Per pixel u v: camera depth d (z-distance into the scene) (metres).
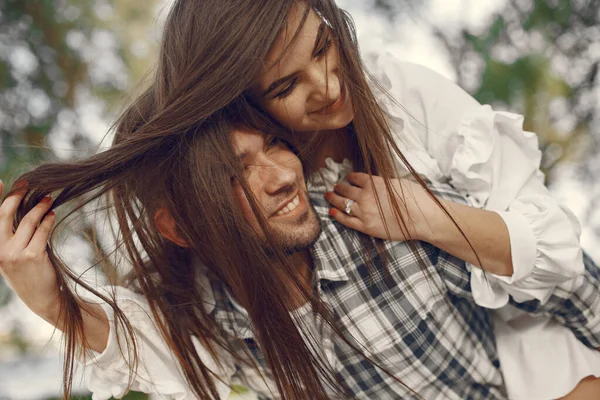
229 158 0.95
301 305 1.07
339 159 1.11
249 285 1.00
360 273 1.07
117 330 1.05
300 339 1.02
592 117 1.97
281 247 0.98
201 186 0.96
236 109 0.96
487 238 0.98
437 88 1.17
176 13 0.99
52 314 1.02
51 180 0.97
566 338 1.12
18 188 0.99
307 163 1.09
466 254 1.00
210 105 0.93
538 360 1.12
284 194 0.96
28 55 2.07
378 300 1.07
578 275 1.02
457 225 0.96
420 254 1.04
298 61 0.91
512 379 1.12
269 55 0.90
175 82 0.96
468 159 1.07
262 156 0.97
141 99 1.06
